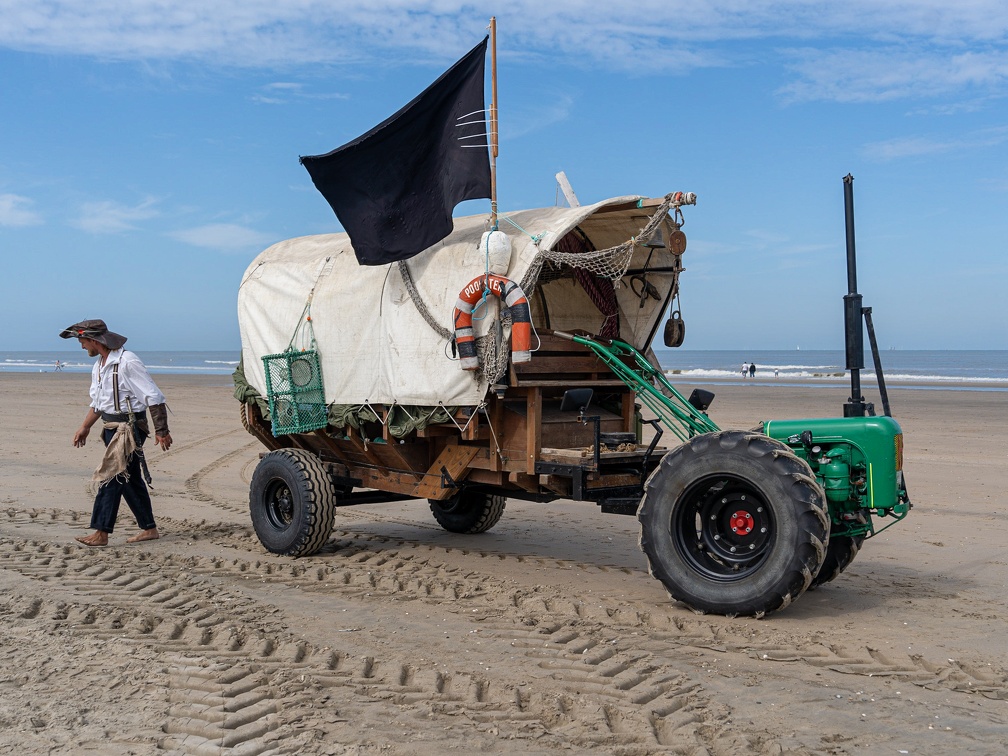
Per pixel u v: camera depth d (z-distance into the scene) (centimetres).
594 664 504
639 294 788
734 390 3700
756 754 391
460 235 748
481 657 516
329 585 696
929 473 1334
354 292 797
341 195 762
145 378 859
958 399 3039
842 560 648
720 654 522
